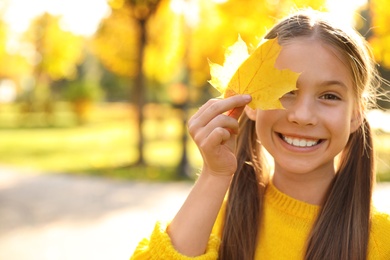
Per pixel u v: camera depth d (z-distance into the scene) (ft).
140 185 35.81
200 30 37.50
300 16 5.55
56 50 79.71
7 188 35.47
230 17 30.42
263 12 29.63
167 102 104.53
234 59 4.99
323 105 5.25
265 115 5.40
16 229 23.85
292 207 5.82
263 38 5.71
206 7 36.42
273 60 4.77
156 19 43.45
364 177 5.84
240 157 6.25
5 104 172.76
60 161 50.29
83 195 32.45
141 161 45.55
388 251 5.55
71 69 112.37
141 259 5.47
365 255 5.50
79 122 110.01
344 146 5.53
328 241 5.53
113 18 46.83
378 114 7.63
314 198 5.80
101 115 131.75
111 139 74.84
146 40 43.60
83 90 108.58
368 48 6.15
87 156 53.98
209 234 5.41
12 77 140.67
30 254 19.89
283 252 5.78
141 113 45.44
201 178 5.43
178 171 40.01
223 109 4.95
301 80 5.19
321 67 5.18
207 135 5.09
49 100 111.86
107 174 40.98
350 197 5.70
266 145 5.51
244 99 4.85
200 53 38.34
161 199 30.83
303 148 5.32
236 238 5.96
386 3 17.13
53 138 77.10
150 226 24.11
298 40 5.27
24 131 91.91
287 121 5.29
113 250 20.36
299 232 5.74
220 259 6.02
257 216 6.01
